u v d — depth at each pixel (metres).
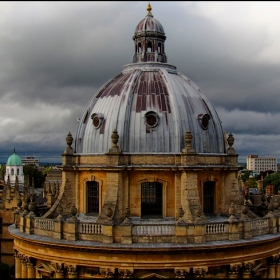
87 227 42.47
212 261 41.34
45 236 44.75
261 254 44.06
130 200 46.00
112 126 47.75
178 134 46.50
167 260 40.34
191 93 51.16
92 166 47.22
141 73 52.34
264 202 54.69
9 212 76.12
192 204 44.56
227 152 50.38
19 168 165.62
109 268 40.81
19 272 48.41
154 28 55.53
